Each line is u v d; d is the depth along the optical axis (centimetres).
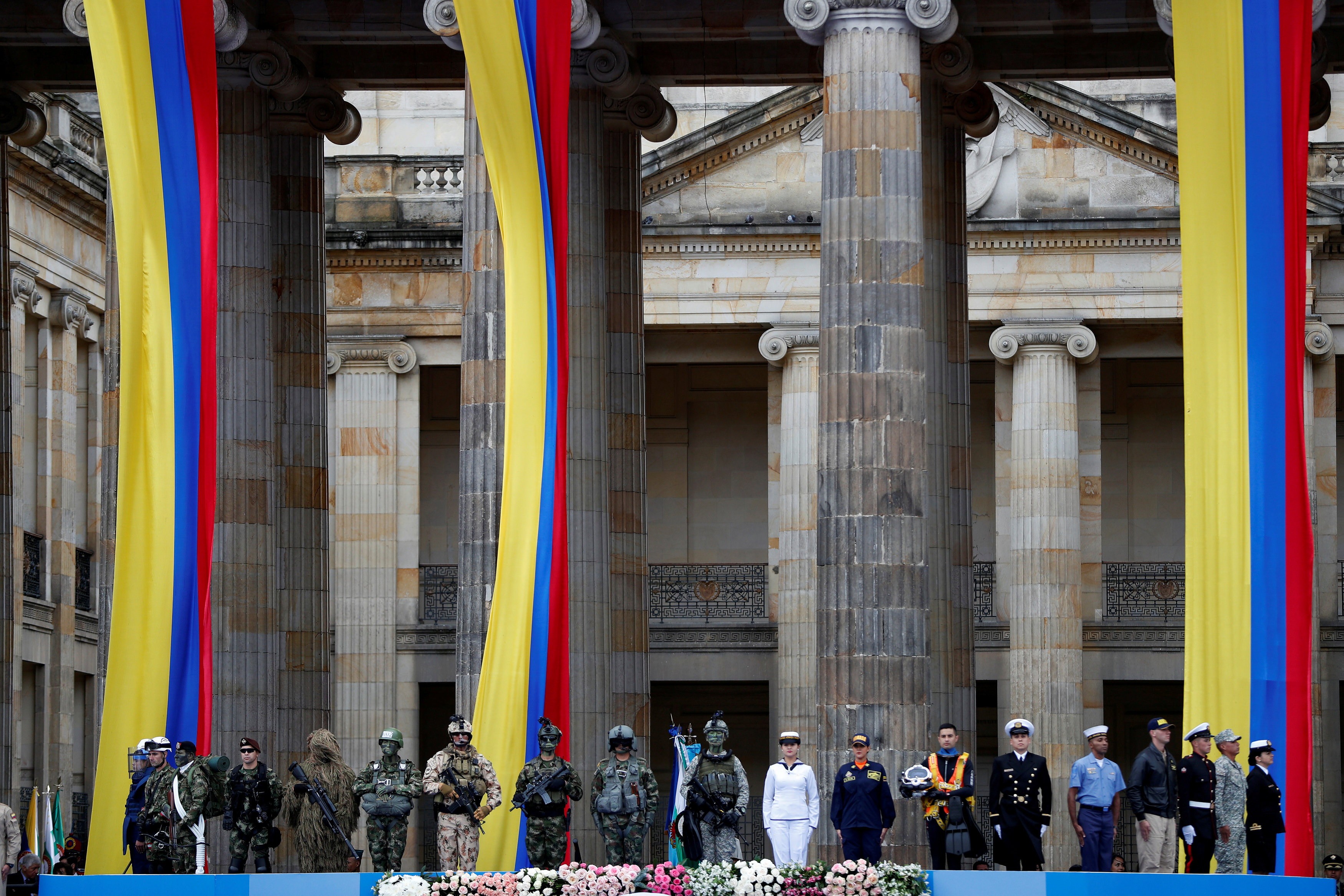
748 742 6662
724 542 6681
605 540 3978
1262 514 3092
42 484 5353
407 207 6184
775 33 3969
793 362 6062
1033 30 3912
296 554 4316
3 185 4353
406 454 6169
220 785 3031
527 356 3300
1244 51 3189
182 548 3309
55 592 5381
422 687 6531
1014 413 6003
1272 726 3045
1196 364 3162
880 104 3559
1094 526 6081
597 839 3862
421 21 4059
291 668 4284
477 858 3156
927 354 4128
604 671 3938
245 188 4022
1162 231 5941
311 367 4388
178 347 3331
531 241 3312
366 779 3006
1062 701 5812
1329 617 5884
